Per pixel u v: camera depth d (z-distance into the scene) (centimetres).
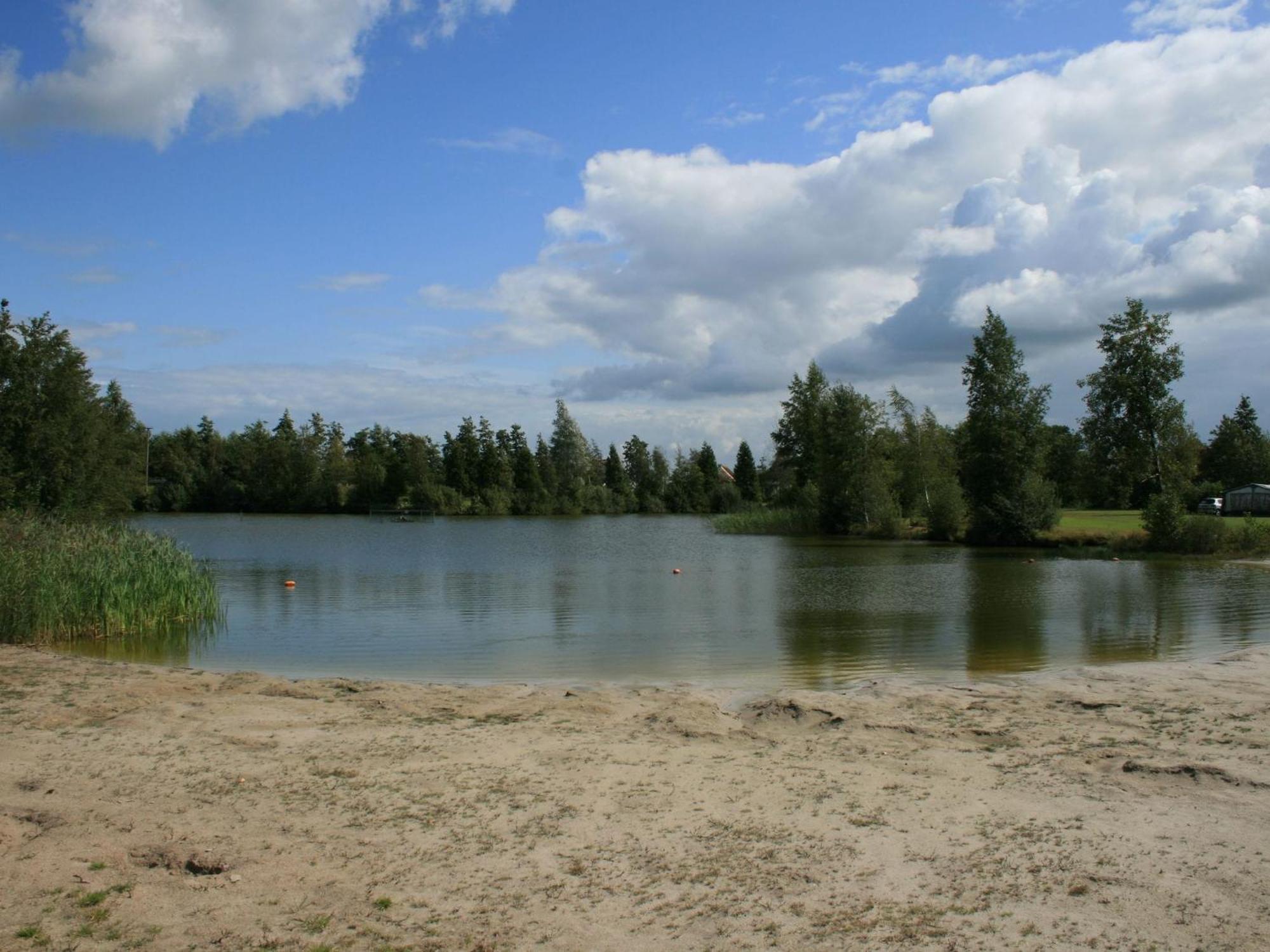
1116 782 886
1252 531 4575
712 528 8494
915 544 5891
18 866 685
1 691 1355
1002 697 1323
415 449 11906
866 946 566
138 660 1794
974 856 703
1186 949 558
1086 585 3284
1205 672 1514
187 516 10850
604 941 573
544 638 2072
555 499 12850
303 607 2672
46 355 4144
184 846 726
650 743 1059
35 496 4009
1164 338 5366
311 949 562
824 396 9425
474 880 665
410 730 1123
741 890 647
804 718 1179
